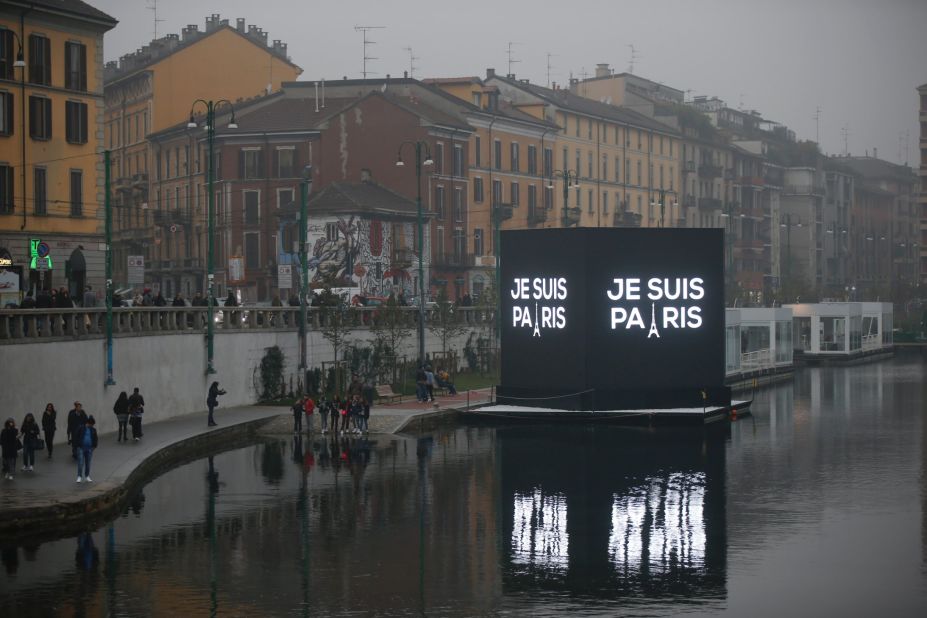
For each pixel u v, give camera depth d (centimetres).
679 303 7100
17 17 7712
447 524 4344
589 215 14438
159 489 4894
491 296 10362
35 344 5203
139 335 6144
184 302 7038
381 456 5844
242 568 3712
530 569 3747
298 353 7725
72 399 5509
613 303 7038
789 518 4456
